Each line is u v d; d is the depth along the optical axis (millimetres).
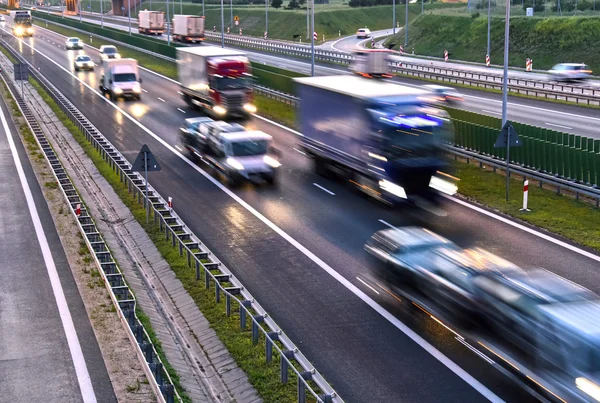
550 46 83312
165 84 69125
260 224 28578
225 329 19484
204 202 31891
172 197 32812
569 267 23281
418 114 29750
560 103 55375
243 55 52500
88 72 79188
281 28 134625
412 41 104562
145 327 19484
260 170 34125
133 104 58281
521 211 29484
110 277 22094
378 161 30078
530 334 15703
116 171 37469
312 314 20281
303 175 36219
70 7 186750
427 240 21188
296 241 26438
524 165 35219
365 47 108000
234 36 123875
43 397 15828
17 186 35000
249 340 18703
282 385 16453
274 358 17688
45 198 32750
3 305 20953
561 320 15227
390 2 155500
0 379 16656
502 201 31016
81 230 26547
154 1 182875
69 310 20500
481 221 28438
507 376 16469
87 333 19016
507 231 27141
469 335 17922
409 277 20156
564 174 32656
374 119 30031
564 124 46750
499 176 35344
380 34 131625
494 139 36969
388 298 21219
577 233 26688
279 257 24891
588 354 14375
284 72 62000
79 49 102875
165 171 37469
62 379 16641
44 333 19062
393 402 15703
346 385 16453
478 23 96312
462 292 18172
